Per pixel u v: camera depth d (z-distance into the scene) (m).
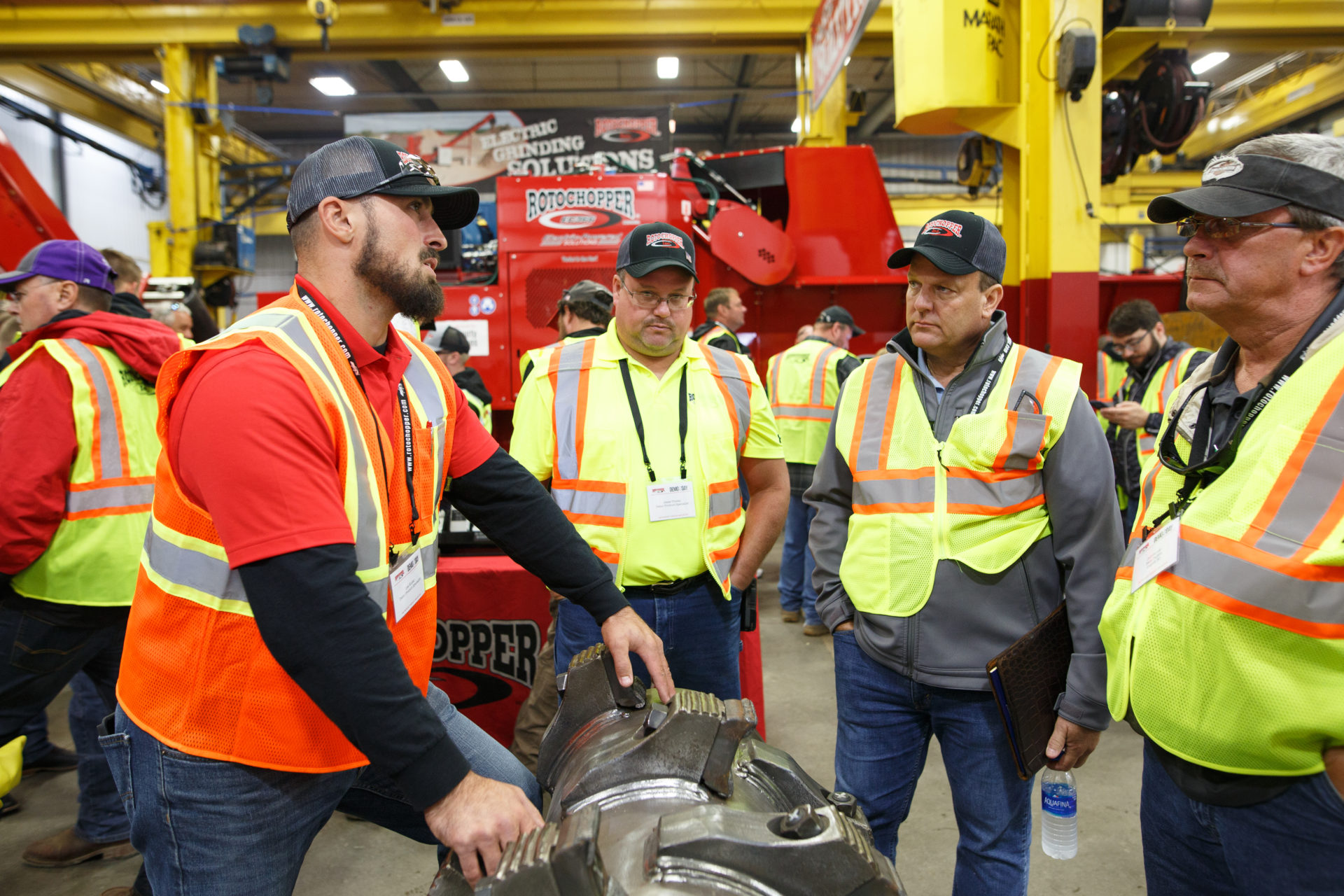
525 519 1.38
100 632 2.15
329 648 0.94
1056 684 1.56
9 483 1.94
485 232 6.28
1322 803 1.05
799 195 6.11
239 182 12.93
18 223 4.22
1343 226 1.08
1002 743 1.60
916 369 1.68
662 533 1.95
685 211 5.43
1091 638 1.51
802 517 4.50
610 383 2.02
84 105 12.89
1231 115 15.54
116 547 2.11
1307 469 1.03
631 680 1.23
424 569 1.25
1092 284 4.77
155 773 1.09
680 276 1.94
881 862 0.88
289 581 0.94
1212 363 1.30
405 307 1.20
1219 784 1.13
